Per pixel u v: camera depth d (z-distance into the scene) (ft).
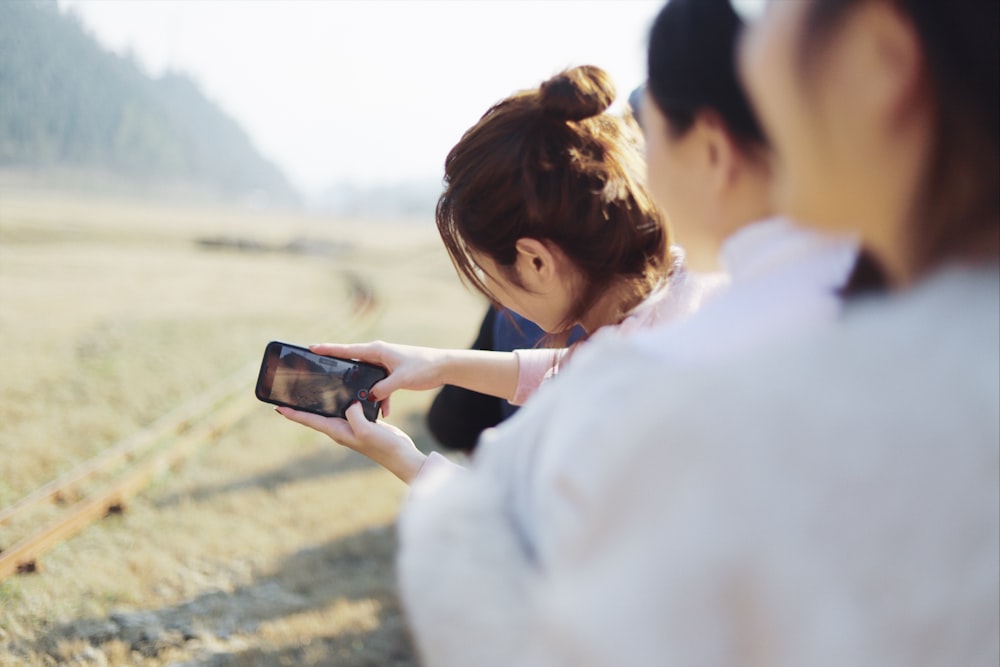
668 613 1.93
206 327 48.44
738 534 1.91
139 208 267.39
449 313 76.07
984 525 1.93
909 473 1.92
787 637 1.93
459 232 4.77
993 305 2.11
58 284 63.77
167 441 25.23
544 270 4.70
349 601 15.30
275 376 5.63
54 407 26.22
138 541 17.10
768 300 2.45
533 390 5.88
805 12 2.24
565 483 2.11
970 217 2.18
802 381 1.98
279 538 18.30
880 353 2.02
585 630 1.97
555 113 4.53
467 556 2.28
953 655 1.95
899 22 2.11
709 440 1.95
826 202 2.35
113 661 12.64
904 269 2.34
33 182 178.19
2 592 13.99
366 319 63.31
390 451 5.31
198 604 14.82
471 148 4.65
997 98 2.05
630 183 4.52
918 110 2.17
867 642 1.90
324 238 218.18
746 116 2.56
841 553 1.90
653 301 4.67
